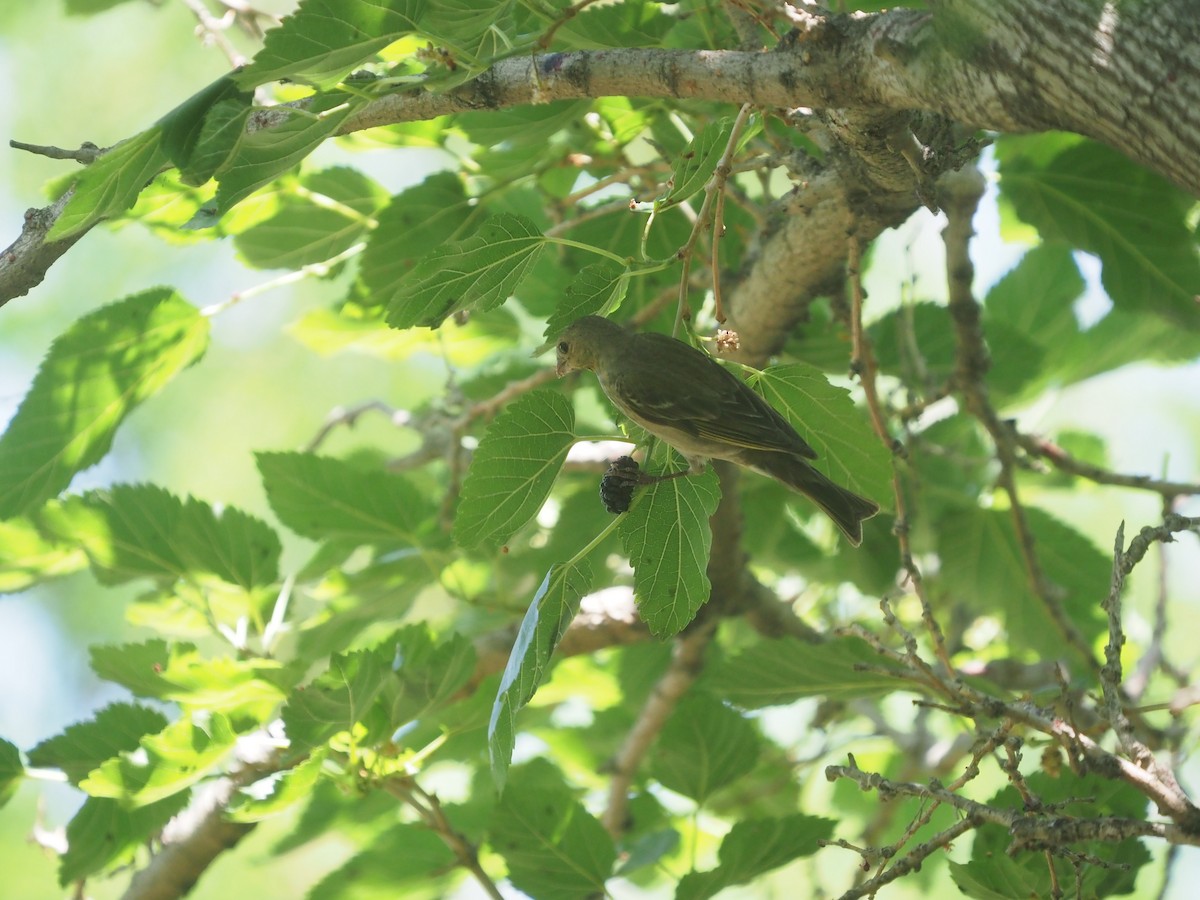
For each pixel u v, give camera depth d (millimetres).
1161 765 6820
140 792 8547
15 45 18141
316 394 19766
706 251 10508
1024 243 11273
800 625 12500
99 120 18297
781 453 7793
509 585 12703
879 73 5984
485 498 7211
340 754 9414
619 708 13125
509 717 6902
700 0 8773
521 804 9633
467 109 7219
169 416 19219
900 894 14375
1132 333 13031
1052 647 12055
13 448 9664
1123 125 4844
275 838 13609
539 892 9641
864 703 13242
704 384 7512
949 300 10391
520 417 7160
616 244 11000
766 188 9633
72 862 9375
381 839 11102
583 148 10406
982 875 7867
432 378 20031
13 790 9234
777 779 12570
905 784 7043
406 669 9117
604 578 12500
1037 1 5000
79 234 7461
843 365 11688
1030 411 13680
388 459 14539
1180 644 18203
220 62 18500
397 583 11328
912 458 11828
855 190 8234
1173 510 11008
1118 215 10078
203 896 18250
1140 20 4773
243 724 9258
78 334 9766
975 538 12320
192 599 10641
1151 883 13969
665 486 7414
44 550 10219
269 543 10477
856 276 8562
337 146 10141
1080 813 8422
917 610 13367
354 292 10688
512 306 13672
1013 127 5367
